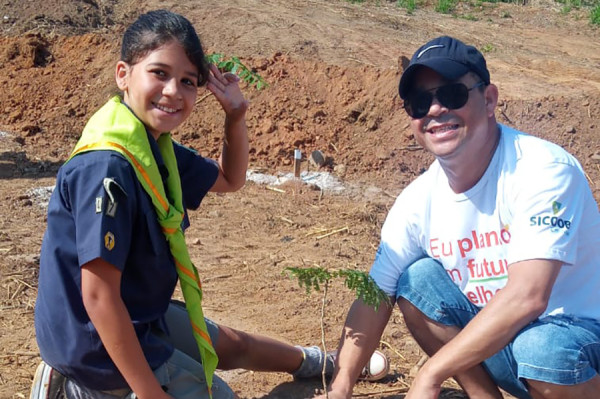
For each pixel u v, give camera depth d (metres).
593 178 5.05
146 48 2.06
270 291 3.41
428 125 2.18
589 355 2.12
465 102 2.14
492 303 2.10
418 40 7.22
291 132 5.50
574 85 6.05
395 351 2.93
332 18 7.67
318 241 4.04
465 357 2.10
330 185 4.94
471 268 2.28
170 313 2.37
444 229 2.28
